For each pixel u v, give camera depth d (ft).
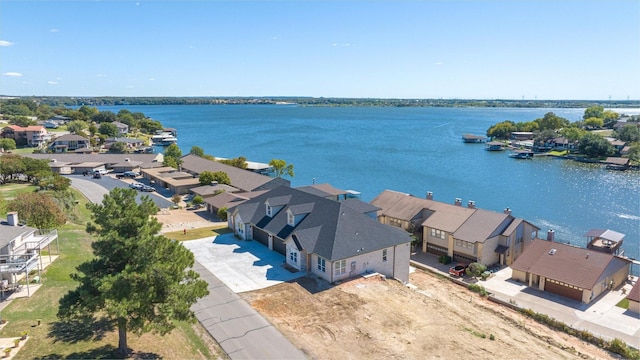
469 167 416.46
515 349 96.73
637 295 123.95
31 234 122.31
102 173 351.05
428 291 135.74
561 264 140.46
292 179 353.72
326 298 116.06
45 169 283.38
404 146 567.59
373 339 95.20
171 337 91.15
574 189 321.73
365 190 318.04
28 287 103.45
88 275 76.28
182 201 258.57
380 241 138.00
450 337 98.17
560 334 112.68
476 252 157.38
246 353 87.92
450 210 178.40
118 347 81.30
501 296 134.82
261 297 116.37
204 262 143.02
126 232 78.69
